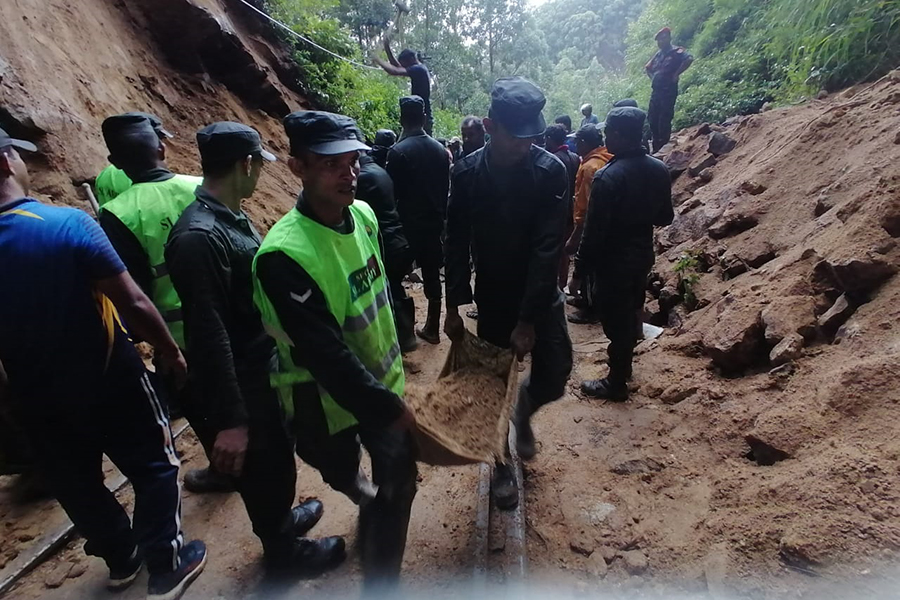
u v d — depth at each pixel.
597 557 2.49
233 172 2.24
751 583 2.04
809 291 3.56
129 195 2.65
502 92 2.38
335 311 1.85
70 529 2.84
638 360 4.38
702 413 3.41
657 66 9.96
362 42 26.91
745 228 5.30
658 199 3.65
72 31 5.71
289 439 2.35
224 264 2.12
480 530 2.67
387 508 2.11
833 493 2.17
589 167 5.58
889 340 2.82
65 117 4.68
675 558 2.38
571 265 8.55
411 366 4.92
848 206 3.80
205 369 2.05
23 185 2.07
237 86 8.17
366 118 11.13
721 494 2.64
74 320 1.99
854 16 7.37
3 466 2.90
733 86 10.70
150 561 2.34
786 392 3.05
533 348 2.90
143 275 2.67
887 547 1.89
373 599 2.18
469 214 2.78
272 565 2.56
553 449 3.40
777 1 10.22
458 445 2.10
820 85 7.77
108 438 2.22
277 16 9.77
